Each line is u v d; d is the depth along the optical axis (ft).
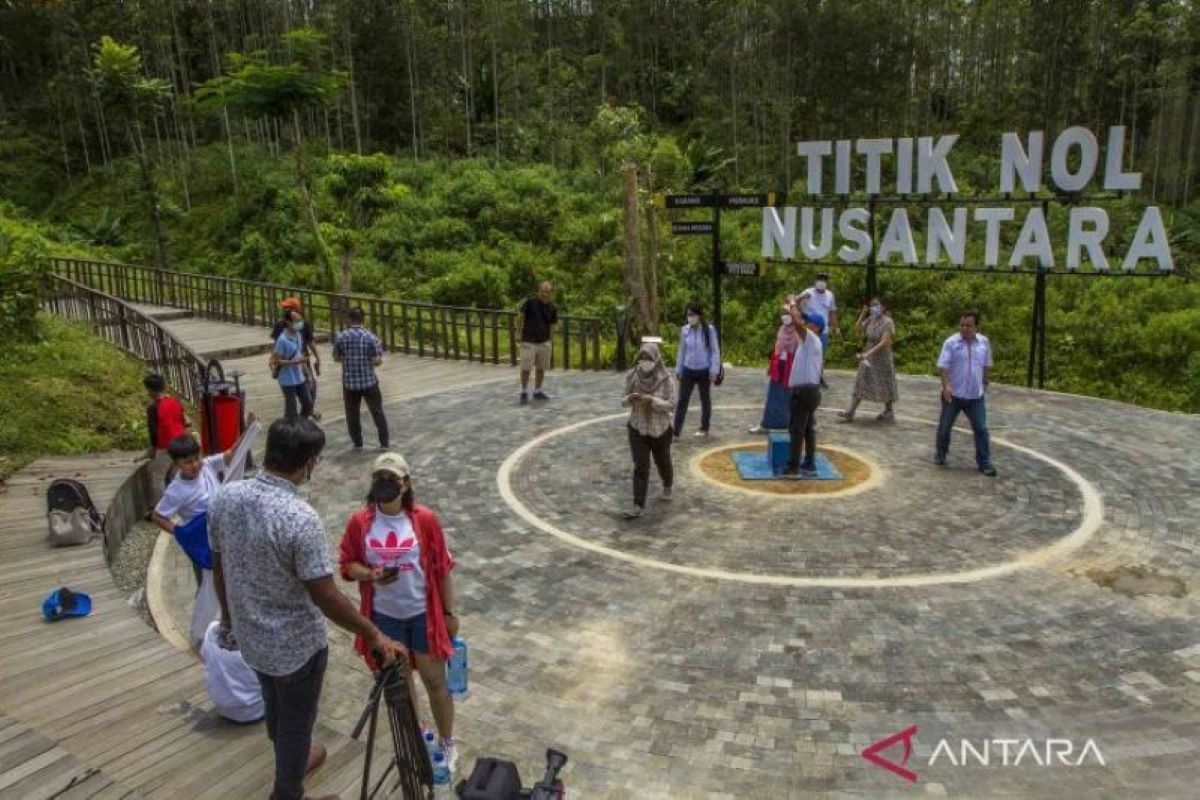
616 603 20.97
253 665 10.73
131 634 18.07
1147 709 16.34
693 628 19.66
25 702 15.34
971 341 30.37
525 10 184.85
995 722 15.94
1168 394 84.74
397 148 170.30
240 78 100.94
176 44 164.04
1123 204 110.63
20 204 154.61
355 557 13.34
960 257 46.93
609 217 120.16
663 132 172.55
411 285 113.29
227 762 13.60
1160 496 28.43
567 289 113.29
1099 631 19.38
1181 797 13.76
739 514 26.99
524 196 133.18
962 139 146.72
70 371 37.83
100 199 152.05
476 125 170.71
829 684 17.28
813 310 42.01
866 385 38.09
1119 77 137.39
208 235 138.31
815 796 13.94
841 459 32.89
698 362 35.27
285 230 129.29
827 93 137.80
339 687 17.54
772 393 35.17
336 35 166.71
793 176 139.33
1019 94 146.51
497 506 28.07
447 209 130.93
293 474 10.72
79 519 22.93
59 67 169.17
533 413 40.83
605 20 186.19
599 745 15.37
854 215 49.19
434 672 13.64
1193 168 125.39
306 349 37.14
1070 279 98.43
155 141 169.07
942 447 31.83
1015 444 34.91
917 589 21.53
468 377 50.01
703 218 118.62
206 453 29.63
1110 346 89.56
